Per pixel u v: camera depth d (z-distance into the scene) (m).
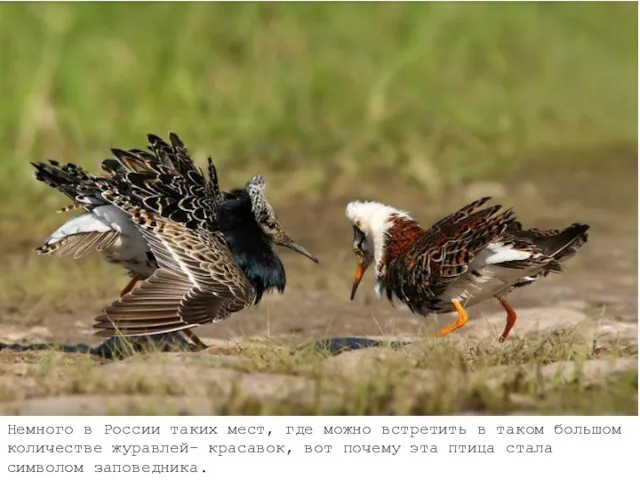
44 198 18.28
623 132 25.16
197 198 10.95
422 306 10.81
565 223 18.50
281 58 23.27
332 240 17.30
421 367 9.52
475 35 26.17
